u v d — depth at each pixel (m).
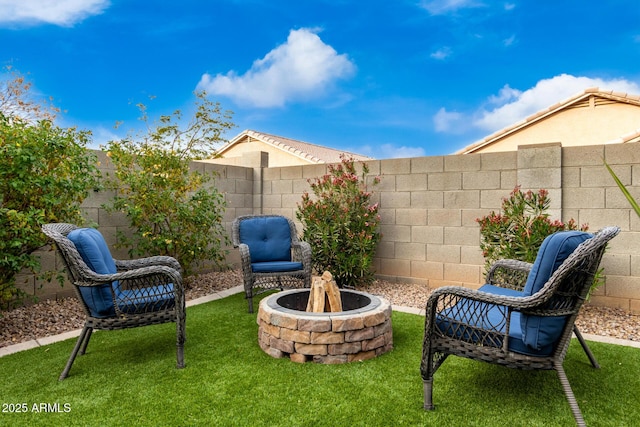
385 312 3.26
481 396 2.55
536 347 2.15
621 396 2.55
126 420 2.29
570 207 4.68
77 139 4.20
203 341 3.51
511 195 4.68
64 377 2.79
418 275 5.69
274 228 5.20
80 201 4.33
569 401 2.12
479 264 5.25
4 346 3.43
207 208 5.60
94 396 2.56
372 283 5.80
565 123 9.47
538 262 2.16
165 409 2.40
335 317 3.07
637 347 3.35
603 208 4.52
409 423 2.26
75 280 2.85
